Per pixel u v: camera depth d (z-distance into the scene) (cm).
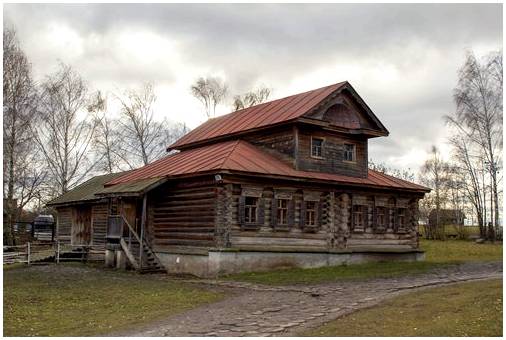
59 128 4584
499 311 1359
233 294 1852
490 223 5241
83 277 2345
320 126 2864
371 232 3036
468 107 4878
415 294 1716
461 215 6775
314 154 2928
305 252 2689
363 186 2964
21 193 4459
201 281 2212
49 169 4562
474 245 4775
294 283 2103
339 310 1495
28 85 4012
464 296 1602
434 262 2942
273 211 2619
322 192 2841
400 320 1347
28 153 4225
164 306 1647
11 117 3903
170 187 2758
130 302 1719
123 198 2828
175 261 2611
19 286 2044
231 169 2427
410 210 3275
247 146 2952
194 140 3388
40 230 5394
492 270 2500
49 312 1573
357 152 3128
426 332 1217
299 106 2945
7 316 1511
